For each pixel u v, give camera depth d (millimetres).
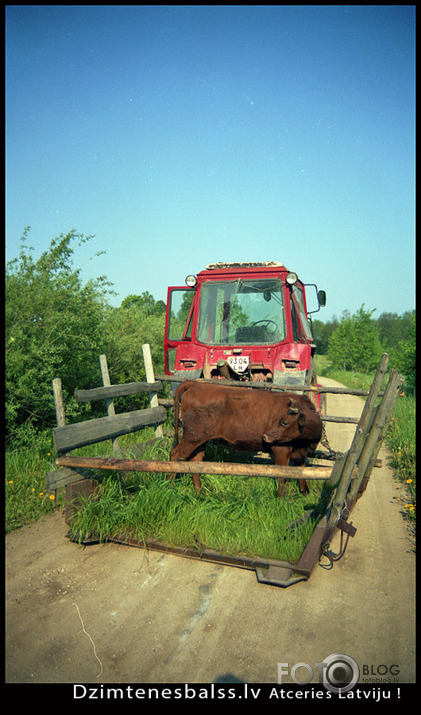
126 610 3258
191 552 3965
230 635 2975
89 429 4695
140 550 4164
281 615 3189
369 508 5324
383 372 3600
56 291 6812
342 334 34750
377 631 3025
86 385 8156
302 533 4039
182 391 5094
